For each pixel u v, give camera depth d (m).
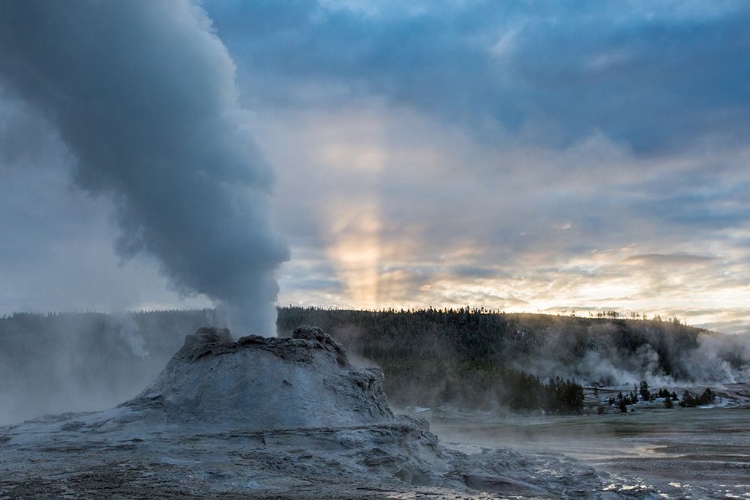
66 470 28.09
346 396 40.38
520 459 41.38
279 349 41.97
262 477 27.95
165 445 33.44
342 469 30.22
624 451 56.44
